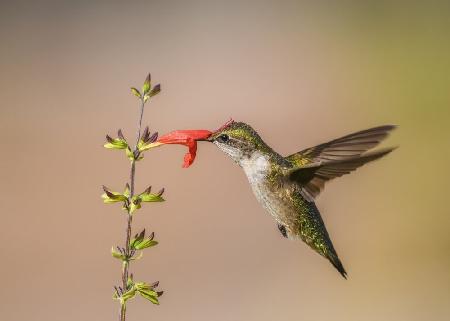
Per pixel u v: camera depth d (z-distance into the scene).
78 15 22.73
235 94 20.50
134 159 4.93
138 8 23.28
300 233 6.09
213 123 19.31
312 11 24.73
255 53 22.59
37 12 22.41
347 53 22.95
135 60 21.47
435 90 20.69
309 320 12.34
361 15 24.59
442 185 16.69
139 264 13.26
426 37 23.52
